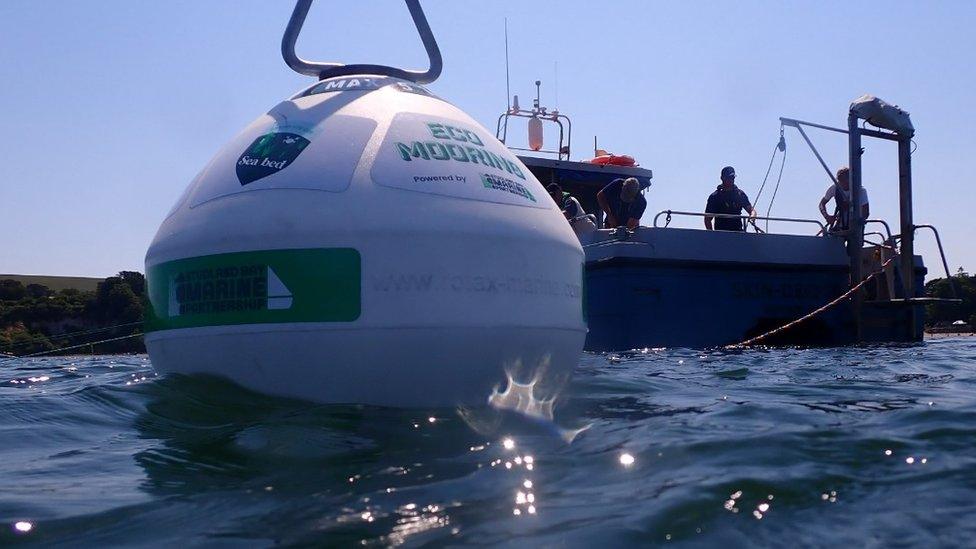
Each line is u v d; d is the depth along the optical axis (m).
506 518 2.07
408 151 3.45
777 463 2.53
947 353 8.02
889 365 6.37
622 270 9.71
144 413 3.33
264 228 3.25
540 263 3.51
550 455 2.69
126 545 1.93
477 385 3.35
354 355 3.19
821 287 10.95
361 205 3.24
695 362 6.79
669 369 5.90
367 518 2.08
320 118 3.59
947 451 2.69
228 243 3.31
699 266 10.12
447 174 3.44
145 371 6.04
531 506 2.16
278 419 3.09
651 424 3.20
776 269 10.62
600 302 9.98
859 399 3.99
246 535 1.97
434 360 3.24
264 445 2.80
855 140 11.13
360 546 1.89
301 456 2.68
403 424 3.07
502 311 3.34
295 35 4.17
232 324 3.29
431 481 2.40
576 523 2.02
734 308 10.30
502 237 3.39
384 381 3.23
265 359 3.26
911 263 11.20
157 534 2.00
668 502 2.15
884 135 11.29
